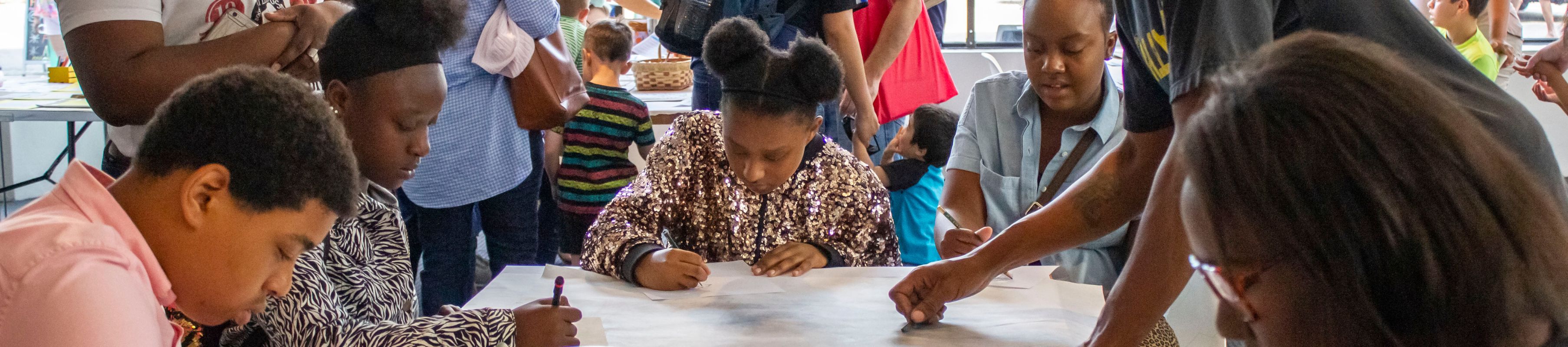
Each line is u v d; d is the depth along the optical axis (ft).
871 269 5.51
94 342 2.58
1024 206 6.59
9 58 17.37
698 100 8.93
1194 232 1.90
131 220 2.87
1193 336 5.02
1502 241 1.57
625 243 5.40
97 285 2.64
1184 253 3.26
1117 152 4.64
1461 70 3.42
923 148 7.79
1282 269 1.72
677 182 5.98
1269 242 1.70
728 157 5.70
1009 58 15.80
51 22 16.38
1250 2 3.21
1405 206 1.55
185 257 2.94
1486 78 3.37
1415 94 1.64
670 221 6.00
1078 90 5.80
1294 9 3.50
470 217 7.87
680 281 5.10
